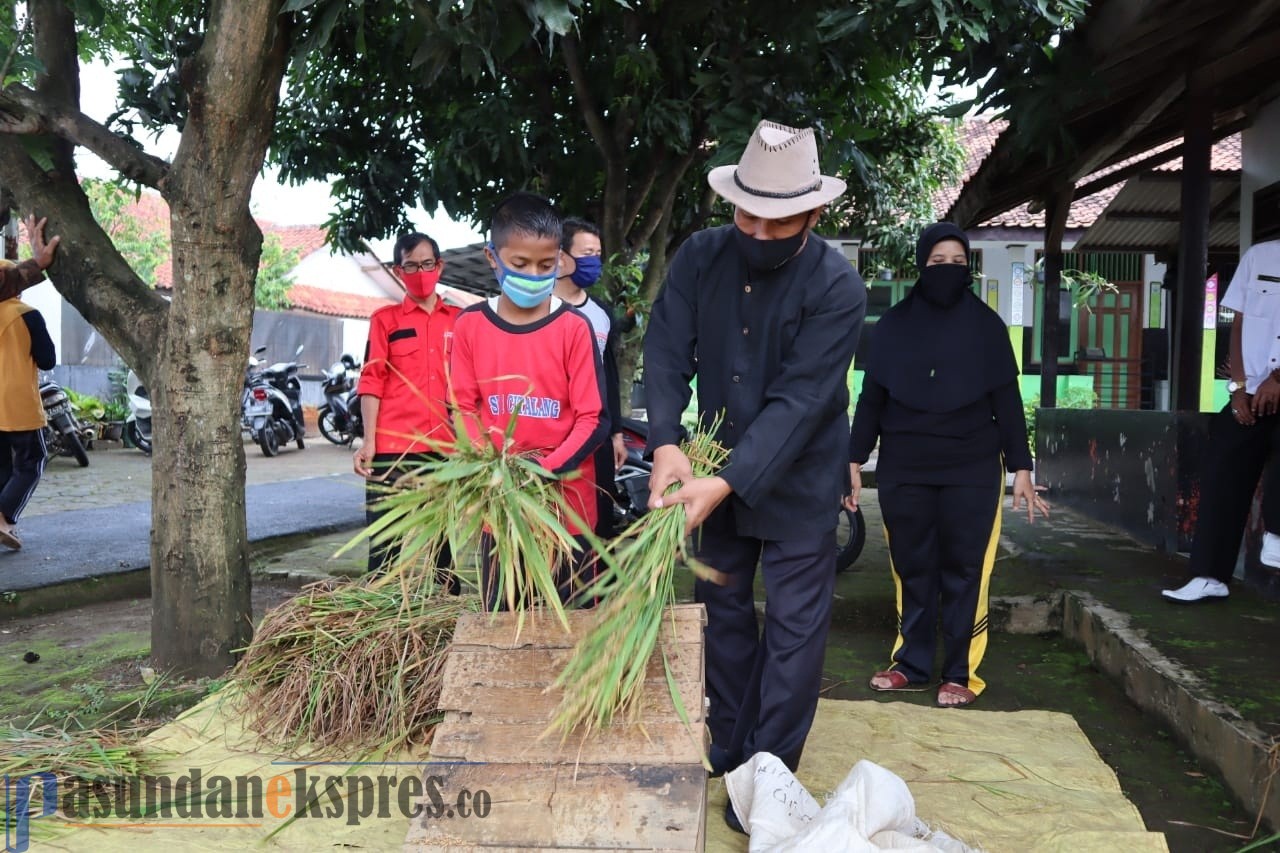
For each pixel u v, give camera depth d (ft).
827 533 8.18
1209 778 9.52
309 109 21.33
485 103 18.37
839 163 16.62
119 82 16.14
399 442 12.79
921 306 11.84
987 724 10.62
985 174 20.34
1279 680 10.36
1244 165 19.89
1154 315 46.78
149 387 11.66
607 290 19.52
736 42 16.63
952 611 11.64
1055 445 25.62
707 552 8.61
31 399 17.70
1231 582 14.84
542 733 6.53
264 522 21.36
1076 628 13.82
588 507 8.77
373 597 10.34
